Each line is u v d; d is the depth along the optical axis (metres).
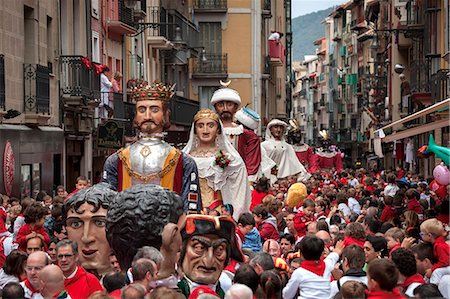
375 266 10.97
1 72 29.52
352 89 127.69
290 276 14.77
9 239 17.08
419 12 54.81
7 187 29.47
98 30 43.47
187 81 70.06
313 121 171.88
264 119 75.00
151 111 16.41
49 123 35.19
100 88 40.56
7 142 29.62
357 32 123.06
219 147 20.31
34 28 33.25
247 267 11.98
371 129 92.38
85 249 13.34
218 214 16.12
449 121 29.81
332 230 18.30
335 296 13.33
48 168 34.41
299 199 23.52
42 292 11.61
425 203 23.67
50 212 19.22
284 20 106.75
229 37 72.25
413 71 54.44
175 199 12.70
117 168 16.36
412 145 55.25
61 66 37.38
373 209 18.64
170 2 61.78
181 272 12.27
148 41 56.50
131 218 12.50
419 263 14.52
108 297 9.80
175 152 16.27
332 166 51.00
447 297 11.89
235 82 72.44
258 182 23.78
